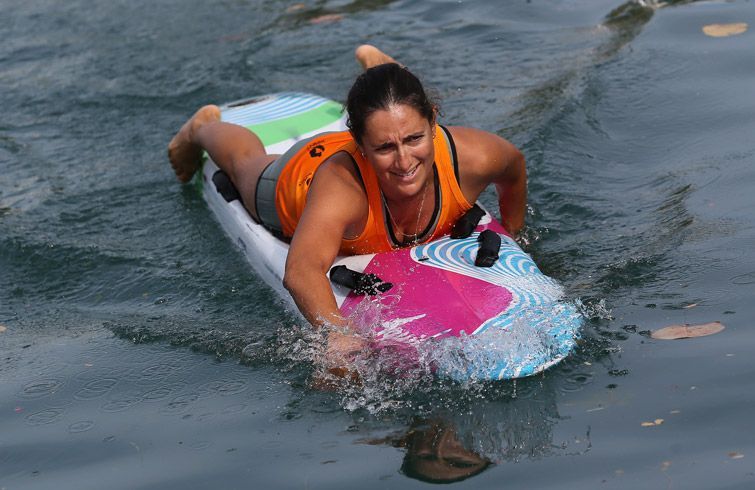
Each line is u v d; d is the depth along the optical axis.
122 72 17.83
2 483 7.56
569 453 7.14
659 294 9.35
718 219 10.59
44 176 14.33
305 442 7.71
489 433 7.56
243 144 12.13
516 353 8.42
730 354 8.09
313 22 19.52
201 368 9.20
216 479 7.30
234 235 11.95
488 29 17.94
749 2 17.12
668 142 12.93
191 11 20.59
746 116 13.13
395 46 17.73
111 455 7.80
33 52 18.98
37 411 8.64
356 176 9.10
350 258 9.91
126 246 12.22
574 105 14.19
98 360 9.55
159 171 14.38
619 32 16.86
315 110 13.64
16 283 11.52
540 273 9.73
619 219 11.19
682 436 7.13
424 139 8.53
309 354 8.99
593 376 8.12
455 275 9.45
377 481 7.08
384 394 8.25
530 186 12.19
